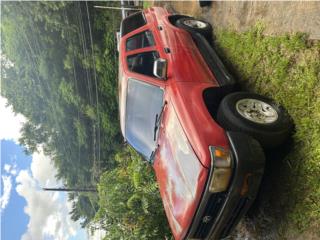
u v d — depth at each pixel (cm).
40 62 1850
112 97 1620
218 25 675
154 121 454
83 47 1633
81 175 1983
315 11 405
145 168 705
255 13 539
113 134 1669
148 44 548
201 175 347
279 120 383
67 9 1612
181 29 612
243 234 475
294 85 415
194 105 399
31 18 1781
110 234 667
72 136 1939
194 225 377
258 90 486
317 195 347
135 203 641
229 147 352
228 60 596
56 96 1883
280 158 404
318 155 354
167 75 459
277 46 464
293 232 373
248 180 347
